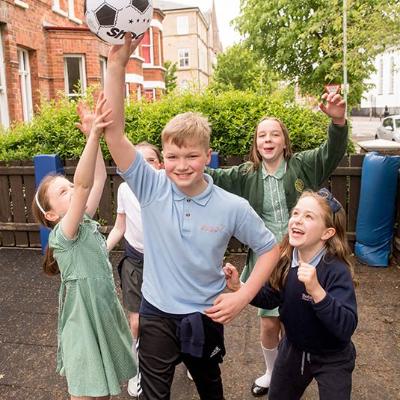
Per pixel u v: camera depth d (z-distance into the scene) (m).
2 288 4.55
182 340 1.93
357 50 8.39
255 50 16.25
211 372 2.11
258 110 5.55
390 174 4.75
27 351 3.35
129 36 1.78
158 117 5.65
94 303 2.10
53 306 4.11
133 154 1.88
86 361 2.05
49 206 2.21
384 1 7.77
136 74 19.25
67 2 14.07
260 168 2.80
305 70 15.19
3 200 5.82
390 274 4.70
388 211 4.83
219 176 2.87
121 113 1.82
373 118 45.50
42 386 2.93
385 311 3.87
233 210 1.92
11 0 10.26
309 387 2.85
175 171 1.84
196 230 1.90
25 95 11.52
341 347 2.03
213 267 1.95
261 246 2.00
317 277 2.07
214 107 5.62
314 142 5.39
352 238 5.25
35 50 11.65
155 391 1.97
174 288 1.94
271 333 2.69
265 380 2.79
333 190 5.27
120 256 5.45
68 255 2.08
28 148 5.88
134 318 2.82
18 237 5.85
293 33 14.45
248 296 1.91
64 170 5.62
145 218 1.97
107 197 5.66
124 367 2.20
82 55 12.84
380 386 2.87
